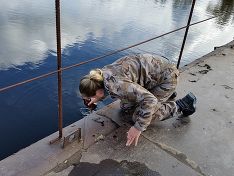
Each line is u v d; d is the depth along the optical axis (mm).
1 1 13727
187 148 2672
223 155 2641
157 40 11750
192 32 13188
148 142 2684
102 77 2279
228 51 4648
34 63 8109
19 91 6336
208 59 4316
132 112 2900
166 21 14484
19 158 2365
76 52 9422
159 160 2512
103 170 2354
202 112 3166
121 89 2248
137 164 2447
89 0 16438
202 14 16344
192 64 4133
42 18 12352
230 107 3291
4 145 4719
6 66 7816
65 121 5453
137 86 2279
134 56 2480
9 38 9852
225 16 16359
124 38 11578
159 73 2545
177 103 2963
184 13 16172
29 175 2230
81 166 2365
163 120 2896
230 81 3777
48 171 2289
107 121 2869
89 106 2426
